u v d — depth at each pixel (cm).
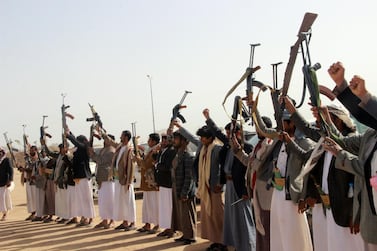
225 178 730
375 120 390
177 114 845
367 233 407
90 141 1106
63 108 1152
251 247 686
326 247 504
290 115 505
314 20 432
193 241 850
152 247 834
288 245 531
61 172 1160
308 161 468
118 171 1028
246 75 564
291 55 459
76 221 1161
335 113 486
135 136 1024
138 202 1661
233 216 697
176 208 878
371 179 383
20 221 1305
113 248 845
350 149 452
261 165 590
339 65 402
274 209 553
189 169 840
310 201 496
